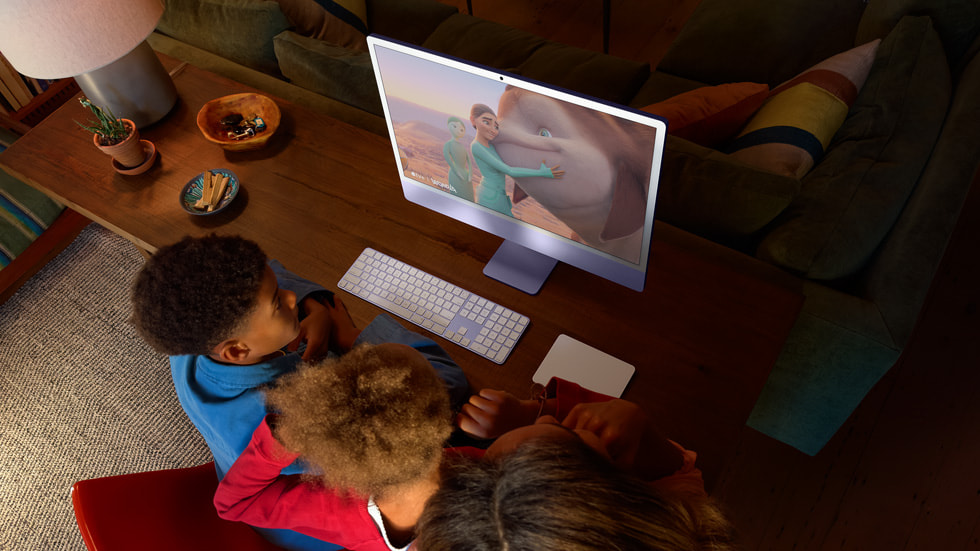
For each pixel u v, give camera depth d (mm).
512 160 1168
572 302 1387
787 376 1601
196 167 1718
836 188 1575
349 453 682
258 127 1771
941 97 1741
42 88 2863
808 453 1866
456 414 1187
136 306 940
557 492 600
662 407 1234
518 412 1084
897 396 1983
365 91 1891
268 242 1556
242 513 983
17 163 1756
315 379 736
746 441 1962
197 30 2199
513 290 1416
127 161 1680
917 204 1506
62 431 2109
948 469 1851
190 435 2084
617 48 3125
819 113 1727
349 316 1415
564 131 1052
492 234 1505
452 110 1156
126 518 1069
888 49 1896
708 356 1287
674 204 1601
